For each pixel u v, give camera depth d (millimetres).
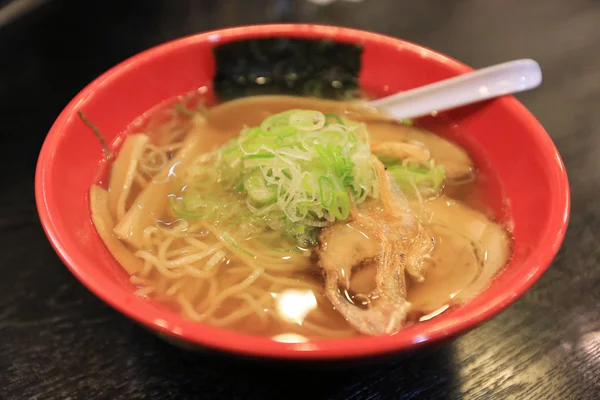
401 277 217
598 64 378
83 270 185
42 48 356
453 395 218
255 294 221
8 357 226
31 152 300
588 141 319
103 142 257
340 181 230
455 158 267
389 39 288
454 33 405
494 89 265
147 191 247
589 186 295
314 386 218
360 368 201
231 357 174
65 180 227
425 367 224
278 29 288
